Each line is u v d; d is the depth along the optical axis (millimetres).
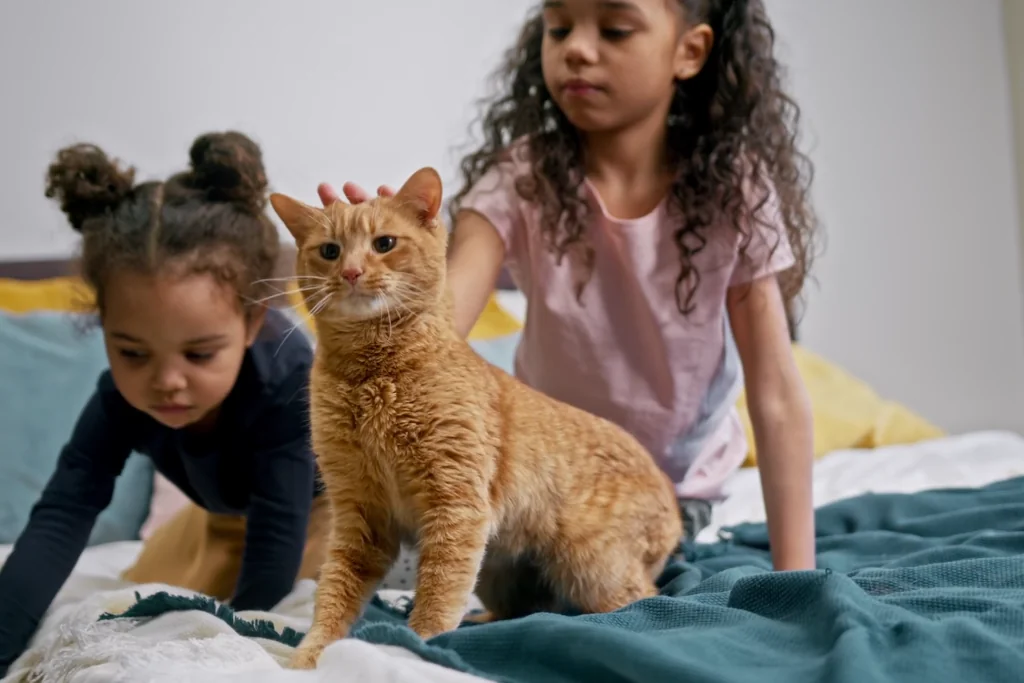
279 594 1533
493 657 969
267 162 2941
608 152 1720
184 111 2873
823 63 3434
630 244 1677
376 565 1219
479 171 1800
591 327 1733
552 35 1590
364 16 3014
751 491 2291
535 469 1229
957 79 3512
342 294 1177
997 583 1144
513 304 2994
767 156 1730
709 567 1536
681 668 838
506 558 1292
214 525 1836
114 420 1579
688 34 1634
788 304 1815
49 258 2691
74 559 1501
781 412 1593
